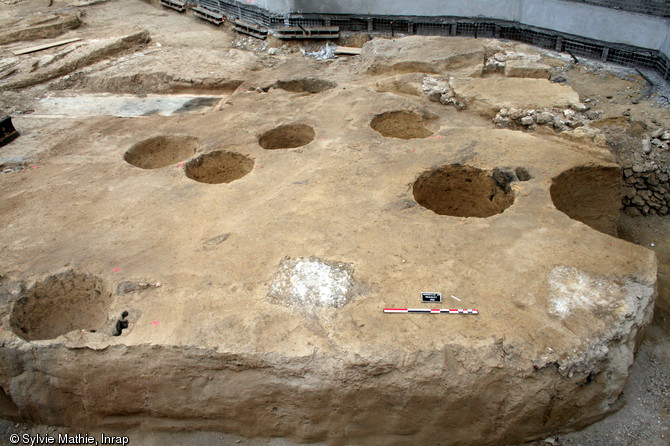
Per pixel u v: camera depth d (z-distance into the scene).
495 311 3.82
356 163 5.86
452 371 3.56
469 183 5.85
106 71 9.69
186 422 4.07
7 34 11.06
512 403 3.63
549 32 9.91
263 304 3.97
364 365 3.55
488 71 8.62
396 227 4.73
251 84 8.62
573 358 3.54
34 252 4.65
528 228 4.64
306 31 10.98
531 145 6.05
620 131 7.00
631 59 8.90
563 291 3.97
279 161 6.01
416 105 7.35
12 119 7.81
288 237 4.66
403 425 3.81
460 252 4.38
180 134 6.84
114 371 3.82
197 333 3.76
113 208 5.26
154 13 13.83
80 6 14.16
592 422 4.02
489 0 10.30
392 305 3.90
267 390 3.75
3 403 4.26
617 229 6.48
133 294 4.12
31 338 4.21
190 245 4.63
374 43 9.43
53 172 6.02
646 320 3.96
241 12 12.04
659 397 4.26
